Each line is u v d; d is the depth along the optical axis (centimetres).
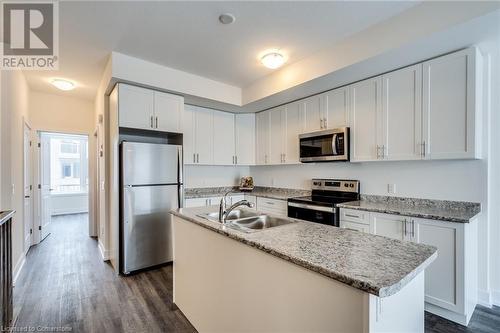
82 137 724
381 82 269
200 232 191
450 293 203
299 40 253
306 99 354
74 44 257
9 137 269
